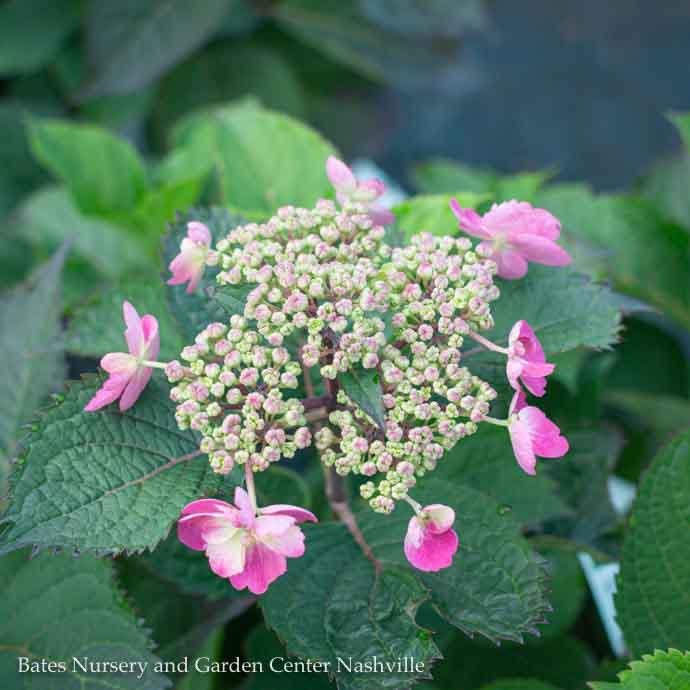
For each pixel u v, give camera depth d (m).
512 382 0.43
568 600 0.55
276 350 0.42
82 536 0.42
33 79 0.89
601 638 0.57
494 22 1.45
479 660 0.54
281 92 0.95
